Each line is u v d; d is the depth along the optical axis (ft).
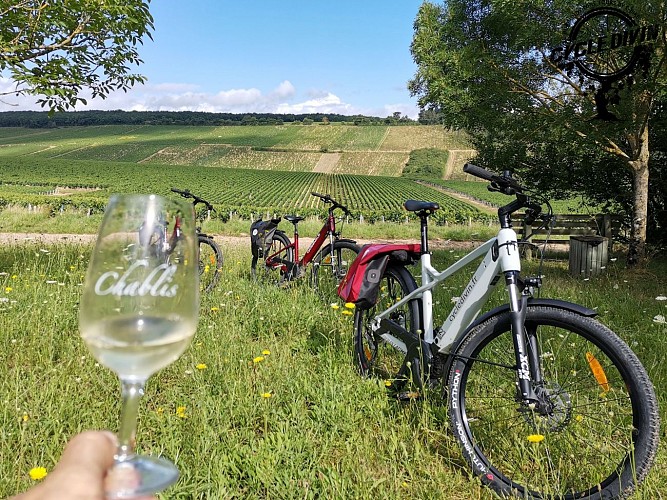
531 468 7.27
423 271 9.92
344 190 253.44
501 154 38.75
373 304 10.64
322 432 8.15
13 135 493.77
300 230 64.03
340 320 13.10
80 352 10.77
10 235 47.88
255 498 6.41
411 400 8.71
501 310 7.76
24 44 17.74
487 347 8.88
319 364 11.16
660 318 11.84
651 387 6.34
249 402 8.75
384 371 10.91
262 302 15.39
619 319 14.97
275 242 21.66
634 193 31.89
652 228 38.96
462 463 7.63
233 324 13.25
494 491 6.93
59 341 11.53
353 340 11.71
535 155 39.70
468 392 8.84
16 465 6.64
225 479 6.64
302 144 409.08
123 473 1.46
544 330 9.93
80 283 17.24
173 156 388.16
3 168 287.89
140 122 578.25
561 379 8.50
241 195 232.53
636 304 17.20
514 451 7.56
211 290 17.95
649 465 6.21
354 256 19.38
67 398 8.54
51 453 7.00
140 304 1.72
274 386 9.47
